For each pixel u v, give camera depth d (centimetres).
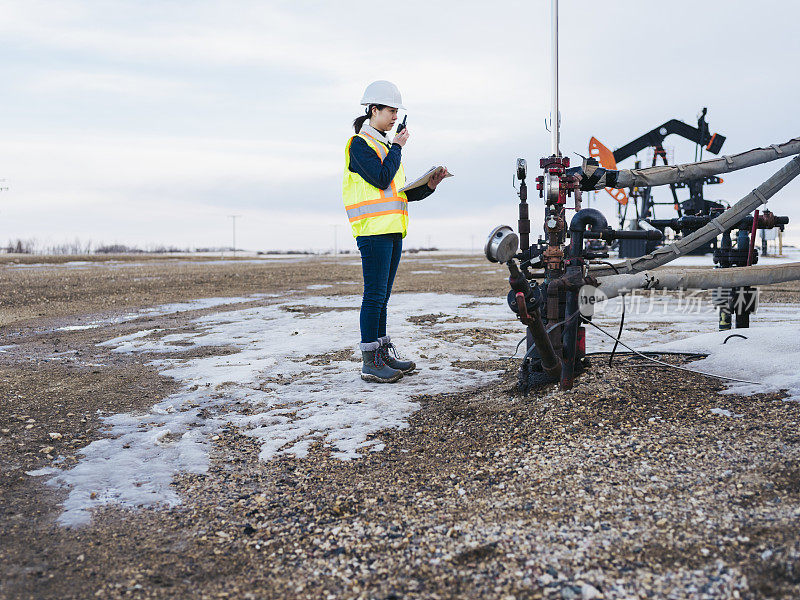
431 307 940
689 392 321
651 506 214
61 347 630
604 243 332
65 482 269
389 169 408
